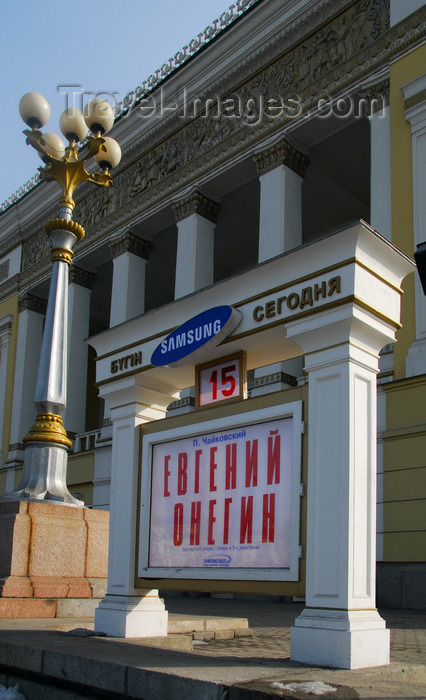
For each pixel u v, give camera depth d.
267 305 5.35
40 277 31.39
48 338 10.80
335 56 19.83
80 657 4.52
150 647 5.17
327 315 4.93
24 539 9.10
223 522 5.46
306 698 3.28
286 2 21.03
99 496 24.84
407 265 5.25
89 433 26.52
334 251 4.98
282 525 5.01
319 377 4.95
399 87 17.52
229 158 22.59
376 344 5.08
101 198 28.59
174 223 26.34
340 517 4.59
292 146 20.97
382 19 18.72
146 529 6.16
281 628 9.00
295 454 4.98
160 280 31.73
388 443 15.02
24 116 11.34
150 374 6.50
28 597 8.77
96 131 11.86
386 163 17.31
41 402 10.54
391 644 7.04
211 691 3.60
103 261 29.72
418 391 14.78
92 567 9.64
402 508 14.45
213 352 5.85
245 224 26.39
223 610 12.82
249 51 22.28
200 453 5.84
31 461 10.27
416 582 13.62
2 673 5.45
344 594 4.45
